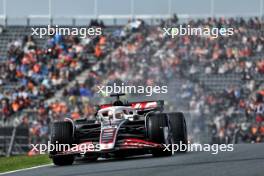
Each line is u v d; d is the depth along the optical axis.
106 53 130.50
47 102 118.25
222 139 110.88
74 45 130.12
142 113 56.62
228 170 38.28
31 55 127.69
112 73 126.50
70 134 51.66
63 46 129.38
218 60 127.06
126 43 132.75
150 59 129.50
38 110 115.81
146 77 126.69
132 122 53.53
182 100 118.62
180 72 126.62
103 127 52.06
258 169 37.97
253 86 121.38
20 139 95.94
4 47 133.00
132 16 139.50
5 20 138.88
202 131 113.56
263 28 132.25
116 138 50.91
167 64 127.94
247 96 118.12
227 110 115.69
